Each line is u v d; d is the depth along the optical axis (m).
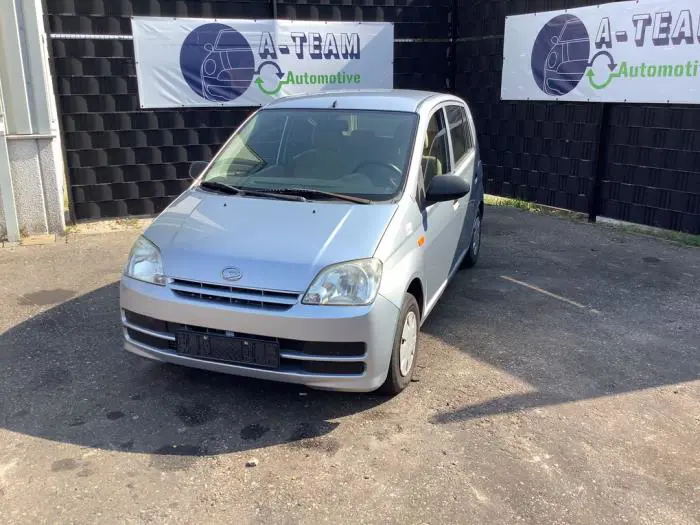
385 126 4.49
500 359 4.39
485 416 3.64
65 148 7.69
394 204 3.85
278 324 3.25
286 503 2.89
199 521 2.77
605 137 8.08
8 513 2.80
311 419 3.58
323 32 8.77
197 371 4.12
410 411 3.68
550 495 2.97
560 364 4.32
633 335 4.82
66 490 2.96
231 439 3.39
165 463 3.17
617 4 7.59
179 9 7.91
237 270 3.35
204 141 8.37
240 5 8.25
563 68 8.34
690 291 5.81
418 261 3.88
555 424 3.57
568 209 8.74
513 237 7.68
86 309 5.16
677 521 2.81
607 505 2.90
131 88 7.84
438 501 2.91
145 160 8.11
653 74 7.37
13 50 6.71
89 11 7.46
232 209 3.86
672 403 3.83
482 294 5.70
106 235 7.47
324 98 4.93
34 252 6.73
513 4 8.85
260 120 4.80
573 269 6.45
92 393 3.84
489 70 9.41
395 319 3.51
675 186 7.46
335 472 3.12
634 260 6.75
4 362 4.22
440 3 9.50
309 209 3.78
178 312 3.42
